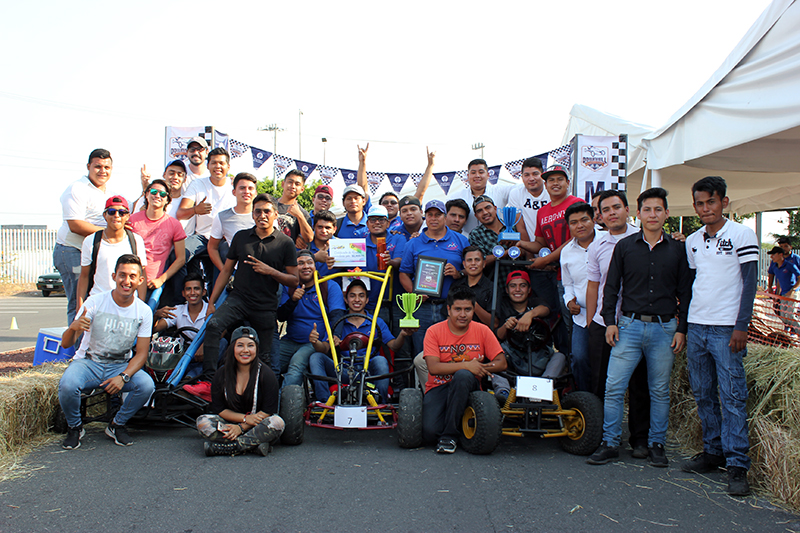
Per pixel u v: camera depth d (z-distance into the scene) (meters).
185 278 5.38
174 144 7.60
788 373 3.49
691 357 3.73
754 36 4.51
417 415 4.07
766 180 8.21
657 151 6.35
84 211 5.48
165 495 3.13
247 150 7.88
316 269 5.62
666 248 3.87
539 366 4.63
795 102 4.15
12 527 2.70
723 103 4.99
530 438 4.52
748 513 3.00
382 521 2.81
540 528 2.76
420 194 7.36
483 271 5.58
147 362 4.70
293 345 5.50
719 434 3.66
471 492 3.23
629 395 4.25
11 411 3.91
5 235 24.34
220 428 3.87
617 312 4.11
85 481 3.34
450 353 4.43
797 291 9.36
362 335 4.83
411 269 5.61
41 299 20.09
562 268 4.82
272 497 3.11
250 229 4.88
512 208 5.70
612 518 2.90
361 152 7.46
